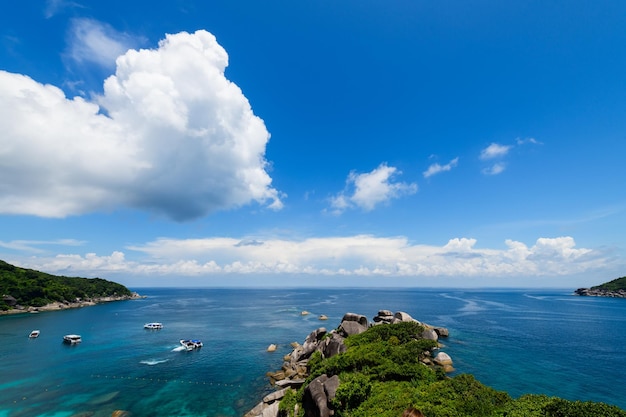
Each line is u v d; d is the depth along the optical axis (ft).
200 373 188.65
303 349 205.87
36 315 454.40
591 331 300.40
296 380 157.48
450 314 444.14
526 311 490.90
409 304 645.10
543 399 84.43
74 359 220.64
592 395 143.33
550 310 506.07
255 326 361.51
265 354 234.17
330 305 639.76
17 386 165.68
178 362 212.84
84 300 632.79
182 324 379.55
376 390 101.81
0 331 325.21
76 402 144.56
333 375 124.47
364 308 564.30
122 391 158.81
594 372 174.91
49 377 180.65
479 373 172.04
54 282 594.65
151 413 133.18
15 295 498.28
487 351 219.61
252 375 184.55
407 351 138.31
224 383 171.01
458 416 79.56
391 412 83.87
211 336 302.66
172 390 160.56
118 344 268.41
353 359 129.80
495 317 408.46
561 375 169.48
